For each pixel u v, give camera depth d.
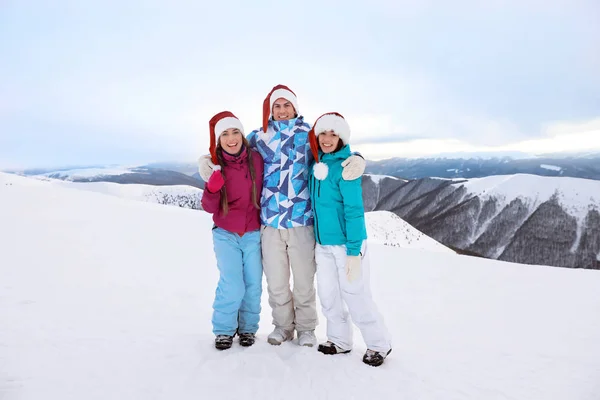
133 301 3.46
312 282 2.67
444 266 5.93
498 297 4.20
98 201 12.20
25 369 2.02
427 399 1.97
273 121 2.63
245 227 2.56
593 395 2.05
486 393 2.06
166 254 5.87
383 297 4.23
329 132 2.43
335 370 2.24
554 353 2.65
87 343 2.41
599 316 3.50
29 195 11.53
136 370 2.10
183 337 2.65
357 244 2.36
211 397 1.89
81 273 4.29
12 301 3.15
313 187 2.50
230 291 2.49
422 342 2.88
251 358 2.29
